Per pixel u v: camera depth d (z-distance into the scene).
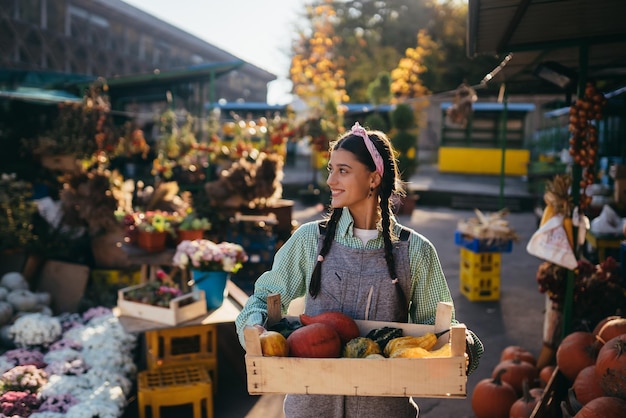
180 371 3.99
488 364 4.83
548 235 3.88
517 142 21.34
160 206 7.11
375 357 1.58
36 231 5.90
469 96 8.62
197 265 4.16
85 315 5.19
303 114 8.81
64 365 3.94
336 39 25.98
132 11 22.88
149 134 11.61
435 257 1.90
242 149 7.89
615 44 4.04
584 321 3.75
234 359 4.64
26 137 8.92
